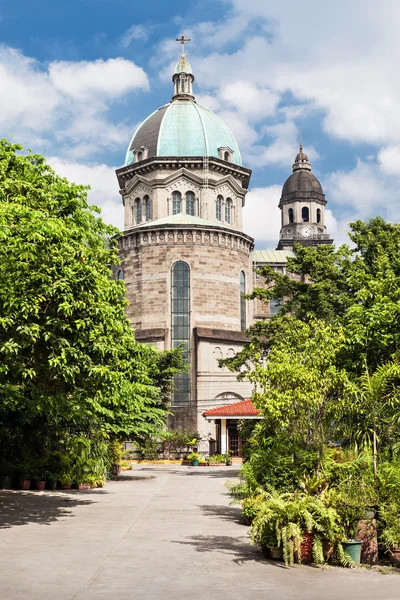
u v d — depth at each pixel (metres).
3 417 28.20
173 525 17.08
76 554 12.75
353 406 14.88
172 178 68.62
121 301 21.05
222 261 63.44
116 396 21.31
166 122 71.94
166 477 38.31
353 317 20.25
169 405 58.62
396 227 34.03
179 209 68.94
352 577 11.13
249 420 38.84
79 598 9.31
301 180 102.69
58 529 16.28
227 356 62.19
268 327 38.59
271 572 11.35
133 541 14.38
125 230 69.38
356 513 13.09
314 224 100.88
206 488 29.91
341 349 18.12
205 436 59.78
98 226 24.00
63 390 19.66
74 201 21.53
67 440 29.94
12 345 15.75
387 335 17.94
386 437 16.33
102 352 17.05
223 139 72.56
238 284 64.44
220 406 60.72
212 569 11.48
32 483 28.58
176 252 62.53
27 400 23.11
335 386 15.17
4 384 19.27
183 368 47.22
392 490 13.42
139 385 25.44
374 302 20.77
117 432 34.84
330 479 15.20
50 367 17.23
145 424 38.12
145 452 57.81
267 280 39.25
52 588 9.91
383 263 28.12
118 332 18.92
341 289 33.59
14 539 14.63
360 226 35.00
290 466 17.84
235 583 10.42
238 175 72.06
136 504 22.53
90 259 19.00
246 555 12.85
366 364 17.78
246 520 17.25
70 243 18.22
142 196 70.12
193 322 61.59
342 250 34.44
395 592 9.98
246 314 65.62
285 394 14.78
